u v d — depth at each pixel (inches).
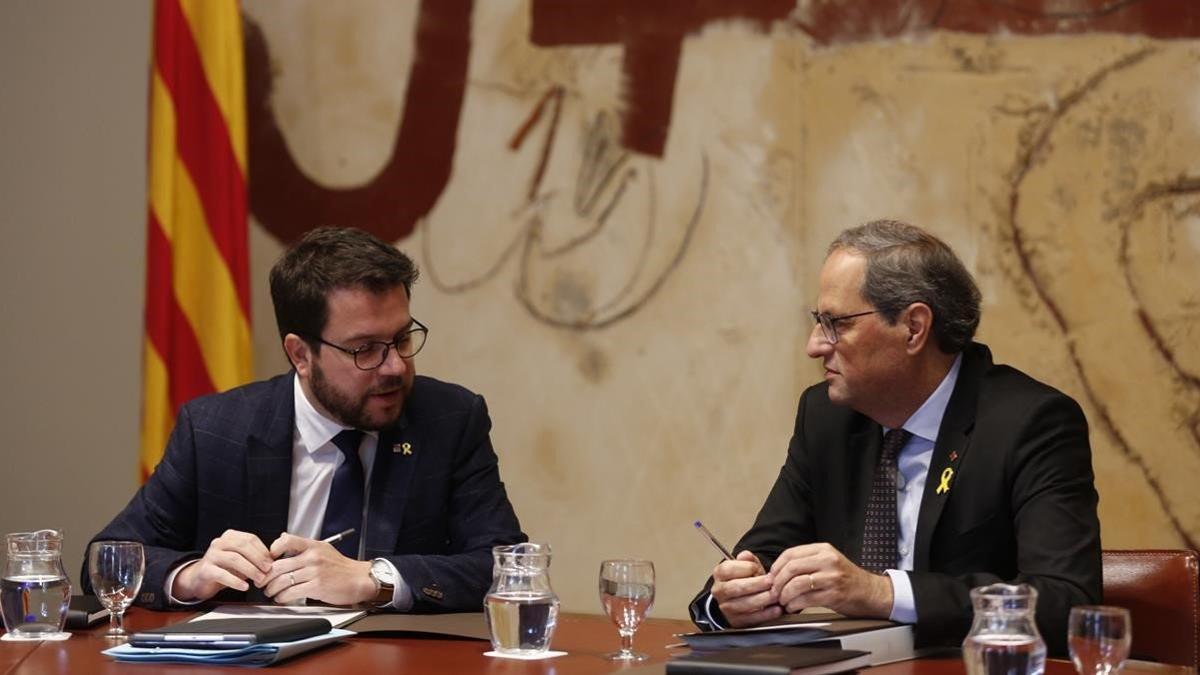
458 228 186.9
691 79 181.0
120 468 191.0
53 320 192.9
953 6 173.6
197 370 177.0
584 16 183.9
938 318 110.0
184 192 178.9
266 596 111.7
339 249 117.3
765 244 178.9
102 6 193.3
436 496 121.6
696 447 180.7
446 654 88.2
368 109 188.9
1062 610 96.4
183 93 179.6
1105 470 169.3
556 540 183.9
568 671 81.4
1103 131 170.1
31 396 193.2
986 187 172.7
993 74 172.7
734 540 179.6
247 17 191.3
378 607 107.2
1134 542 168.6
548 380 184.4
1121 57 169.8
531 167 185.2
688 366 181.0
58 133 193.6
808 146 177.6
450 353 187.0
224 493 120.8
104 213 192.2
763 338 178.9
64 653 89.4
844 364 111.1
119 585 96.9
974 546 108.1
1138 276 169.0
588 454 183.3
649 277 182.1
